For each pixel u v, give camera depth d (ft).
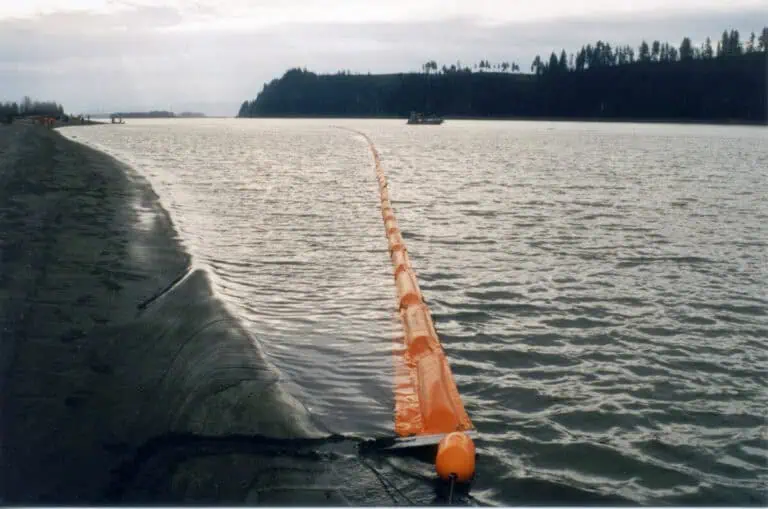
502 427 25.39
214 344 30.63
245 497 20.24
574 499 21.07
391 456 22.80
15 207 59.57
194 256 48.11
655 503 21.04
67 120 371.15
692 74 521.24
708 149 191.11
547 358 32.07
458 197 83.41
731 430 25.64
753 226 63.52
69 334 31.53
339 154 166.30
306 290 41.96
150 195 75.46
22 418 23.98
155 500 19.97
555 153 174.09
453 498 20.79
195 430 23.65
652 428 25.66
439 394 26.50
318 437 23.63
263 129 375.04
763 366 31.45
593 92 588.91
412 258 50.57
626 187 94.73
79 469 21.27
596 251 52.95
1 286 37.35
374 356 31.32
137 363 28.68
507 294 41.65
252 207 74.49
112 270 42.22
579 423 25.85
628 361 31.81
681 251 52.95
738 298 41.16
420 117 488.85
